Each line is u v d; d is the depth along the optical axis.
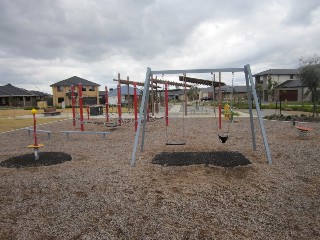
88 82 43.06
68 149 7.17
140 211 3.24
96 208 3.35
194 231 2.76
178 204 3.41
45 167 5.26
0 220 3.09
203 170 4.83
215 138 8.54
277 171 4.74
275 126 11.62
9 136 10.03
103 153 6.57
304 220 2.96
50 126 13.48
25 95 46.72
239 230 2.77
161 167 5.10
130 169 5.04
